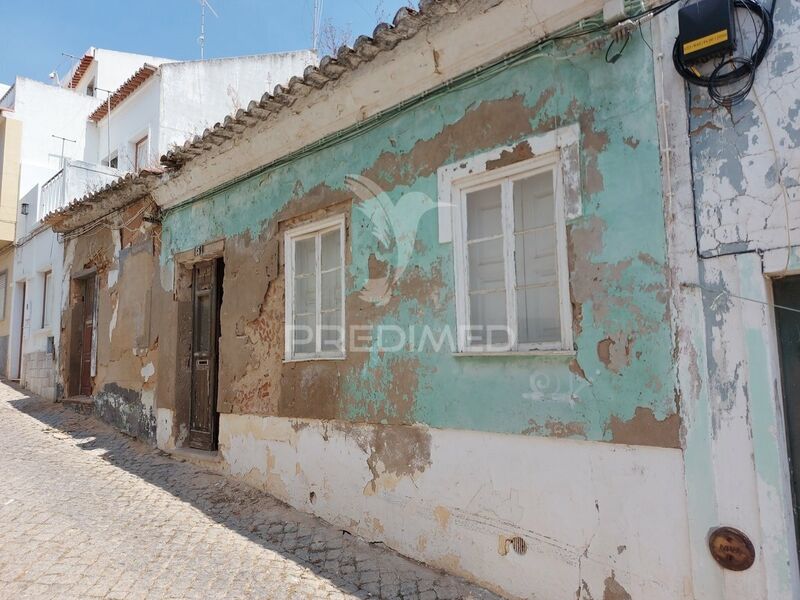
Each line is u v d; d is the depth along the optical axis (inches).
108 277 376.2
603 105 138.3
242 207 259.4
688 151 124.7
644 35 132.4
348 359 199.8
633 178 132.2
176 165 283.1
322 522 202.8
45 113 590.2
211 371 286.7
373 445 188.5
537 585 142.6
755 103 116.6
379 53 178.5
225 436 258.4
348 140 206.7
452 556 162.7
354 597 149.7
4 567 152.6
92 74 722.2
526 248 156.3
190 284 306.5
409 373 178.5
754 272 114.7
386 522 182.1
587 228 139.1
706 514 117.0
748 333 114.8
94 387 383.6
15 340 556.4
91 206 369.1
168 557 167.9
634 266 130.6
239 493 232.7
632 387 129.0
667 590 121.1
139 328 333.4
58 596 139.3
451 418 165.3
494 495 153.6
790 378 114.7
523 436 148.0
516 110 155.6
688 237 123.6
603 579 130.8
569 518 137.9
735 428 114.9
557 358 142.3
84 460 279.6
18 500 208.7
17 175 569.6
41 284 507.2
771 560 109.0
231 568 163.3
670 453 122.8
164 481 250.7
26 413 397.4
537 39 150.6
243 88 498.9
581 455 136.8
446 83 172.6
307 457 214.2
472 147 165.5
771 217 113.3
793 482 112.5
